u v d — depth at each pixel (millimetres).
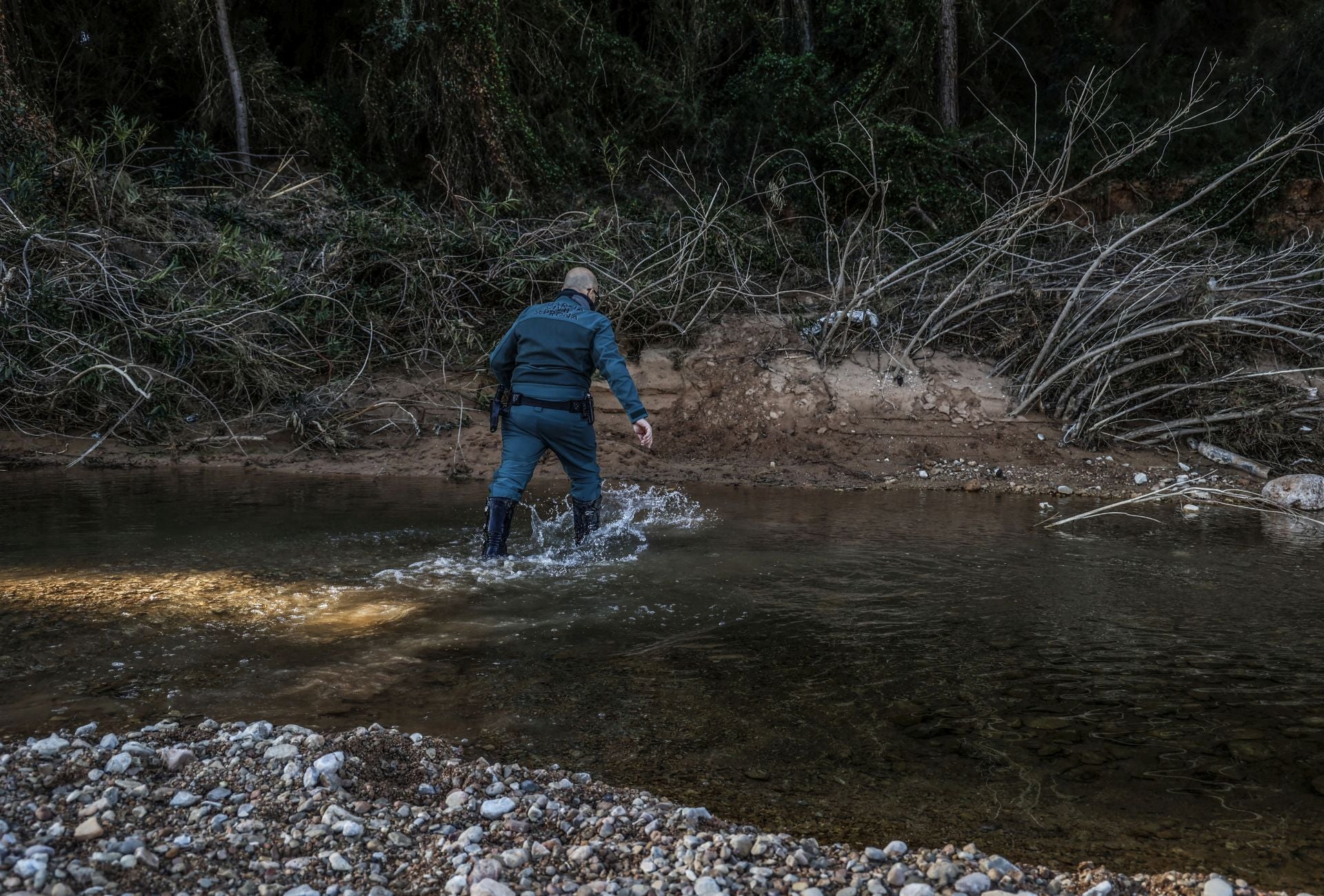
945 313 9391
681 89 14227
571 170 12812
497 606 3916
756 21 15047
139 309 8195
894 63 14312
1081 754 2555
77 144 8719
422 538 5156
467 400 8750
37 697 2873
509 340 5059
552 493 6684
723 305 9875
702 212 10594
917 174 13164
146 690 2947
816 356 8914
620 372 4855
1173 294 8469
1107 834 2154
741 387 8586
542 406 4875
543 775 2404
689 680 3096
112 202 9086
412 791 2307
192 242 8992
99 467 7395
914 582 4336
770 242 11172
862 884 1916
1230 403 8031
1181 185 12945
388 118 12844
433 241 9703
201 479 7020
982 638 3535
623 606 3932
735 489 7008
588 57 13719
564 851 2055
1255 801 2303
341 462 7695
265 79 12305
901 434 8062
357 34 13797
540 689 3006
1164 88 14945
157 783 2264
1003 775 2436
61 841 1962
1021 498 6758
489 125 11875
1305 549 5109
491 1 11992
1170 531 5586
